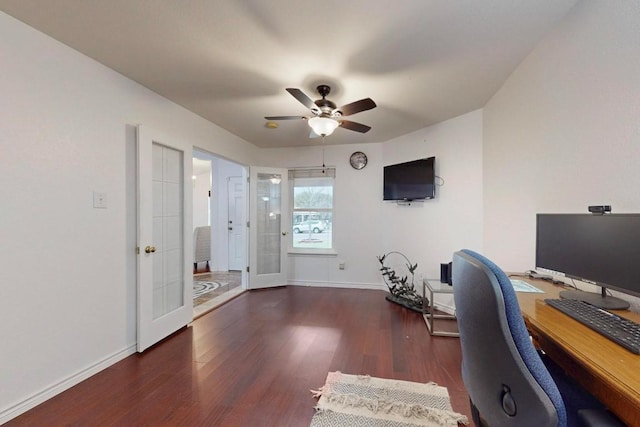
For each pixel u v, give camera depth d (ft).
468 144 10.46
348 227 15.53
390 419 5.59
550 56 6.11
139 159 8.03
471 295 2.78
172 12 5.36
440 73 7.63
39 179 5.96
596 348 3.02
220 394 6.28
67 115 6.46
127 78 7.90
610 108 4.75
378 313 11.49
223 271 20.17
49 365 6.11
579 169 5.46
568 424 3.04
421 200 12.55
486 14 5.42
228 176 20.29
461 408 5.86
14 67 5.56
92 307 7.00
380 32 5.90
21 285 5.67
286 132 13.23
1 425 5.33
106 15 5.44
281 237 15.87
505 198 8.21
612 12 4.64
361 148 15.31
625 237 3.90
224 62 7.10
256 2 5.09
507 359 2.49
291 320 10.73
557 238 4.99
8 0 5.03
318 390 6.42
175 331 9.47
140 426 5.33
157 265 9.00
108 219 7.41
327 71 7.49
